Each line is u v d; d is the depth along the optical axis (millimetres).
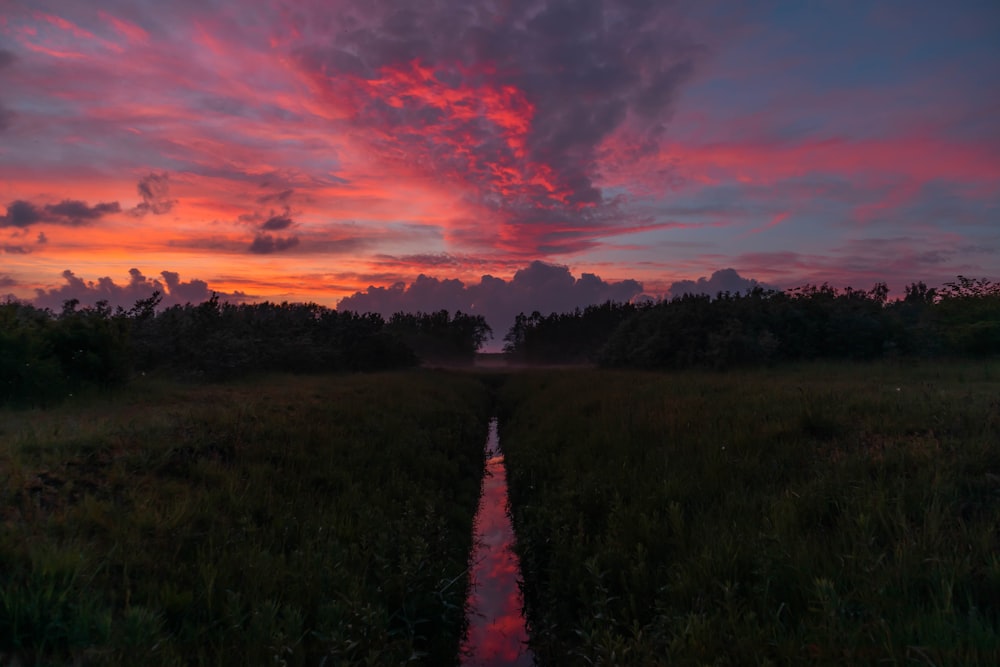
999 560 4215
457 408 18500
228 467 7703
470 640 6082
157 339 20922
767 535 5086
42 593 3865
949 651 3217
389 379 24125
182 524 5648
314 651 4250
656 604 4793
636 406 13047
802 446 7930
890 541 4863
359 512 7000
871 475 6516
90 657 3535
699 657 3777
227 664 3871
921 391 11656
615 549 5906
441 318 82938
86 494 5711
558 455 11148
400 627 5270
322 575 5148
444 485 10125
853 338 23984
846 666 3350
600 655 4336
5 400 11852
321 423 10914
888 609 3855
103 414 10766
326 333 33188
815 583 4176
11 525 4797
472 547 8445
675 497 6969
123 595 4363
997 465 6312
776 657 3660
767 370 22016
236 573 5012
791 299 27875
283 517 6387
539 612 6379
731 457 7902
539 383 25328
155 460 7168
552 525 7328
